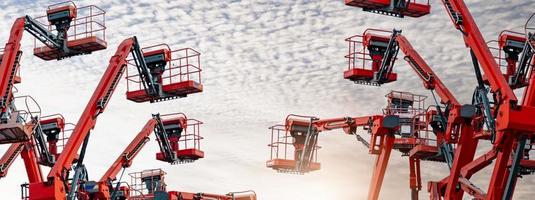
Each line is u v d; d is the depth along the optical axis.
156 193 53.97
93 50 51.09
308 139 52.78
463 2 41.75
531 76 41.84
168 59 53.47
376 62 50.59
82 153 48.16
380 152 49.31
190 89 52.91
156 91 53.12
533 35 42.72
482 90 41.94
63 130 53.72
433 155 53.00
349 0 45.66
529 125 38.56
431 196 50.16
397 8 45.84
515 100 38.66
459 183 47.94
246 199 57.47
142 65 52.41
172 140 58.84
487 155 47.44
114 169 53.78
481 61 40.66
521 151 39.44
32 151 52.00
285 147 53.38
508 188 39.88
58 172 46.34
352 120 50.78
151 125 56.34
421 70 48.56
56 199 45.94
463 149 45.44
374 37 50.50
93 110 48.78
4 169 51.25
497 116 39.31
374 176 49.53
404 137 54.69
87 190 48.47
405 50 49.22
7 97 46.28
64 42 50.59
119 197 54.50
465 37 41.50
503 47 47.19
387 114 53.69
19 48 47.62
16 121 44.12
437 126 52.62
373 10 46.31
